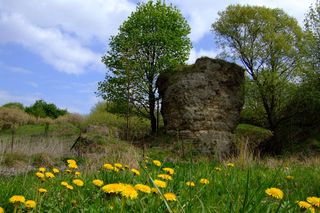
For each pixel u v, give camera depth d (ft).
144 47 84.69
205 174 17.51
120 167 15.52
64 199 12.23
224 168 22.31
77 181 12.65
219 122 72.54
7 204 11.65
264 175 23.76
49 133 95.40
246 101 93.91
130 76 82.33
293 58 89.30
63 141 71.56
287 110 90.17
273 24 91.66
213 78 74.18
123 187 9.00
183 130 71.26
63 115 138.82
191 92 72.74
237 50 93.97
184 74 75.41
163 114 76.95
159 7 87.97
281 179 23.72
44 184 16.08
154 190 10.59
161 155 57.93
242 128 85.76
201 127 71.00
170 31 84.79
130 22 86.07
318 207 10.28
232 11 92.73
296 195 17.47
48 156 48.06
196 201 11.23
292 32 91.86
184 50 87.20
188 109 71.82
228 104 74.28
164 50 85.15
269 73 88.38
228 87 75.25
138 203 10.30
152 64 84.99
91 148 53.93
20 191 13.58
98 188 13.08
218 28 94.79
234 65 76.69
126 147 53.11
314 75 83.20
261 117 96.43
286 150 75.56
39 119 123.65
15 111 122.62
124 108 85.10
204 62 75.20
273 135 84.28
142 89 84.79
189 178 15.35
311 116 83.66
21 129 105.70
